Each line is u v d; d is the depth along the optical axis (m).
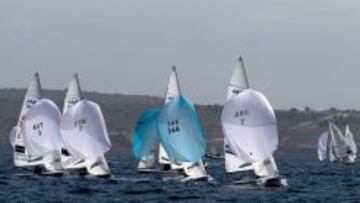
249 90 157.25
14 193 155.12
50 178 184.88
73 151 182.75
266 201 145.25
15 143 191.50
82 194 154.88
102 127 182.12
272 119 156.50
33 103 192.62
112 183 177.88
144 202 142.75
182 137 169.25
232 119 157.25
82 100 182.75
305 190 172.75
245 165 160.25
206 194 154.88
